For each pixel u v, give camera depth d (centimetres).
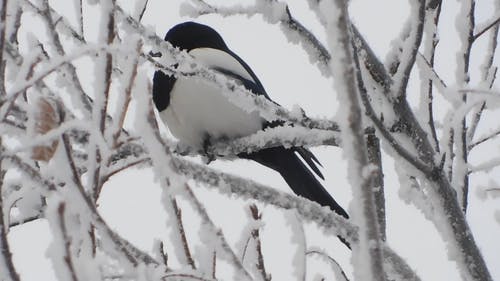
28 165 399
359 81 633
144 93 422
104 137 436
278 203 642
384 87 736
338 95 410
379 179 797
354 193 417
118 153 608
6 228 405
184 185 441
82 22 691
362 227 419
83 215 407
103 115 437
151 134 423
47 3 585
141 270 432
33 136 394
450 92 791
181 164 614
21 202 625
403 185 843
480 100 661
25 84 400
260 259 607
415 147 739
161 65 639
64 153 397
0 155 388
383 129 671
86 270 386
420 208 831
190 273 470
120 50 425
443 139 797
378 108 752
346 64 406
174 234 578
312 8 694
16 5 537
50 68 406
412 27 723
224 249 462
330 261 706
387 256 644
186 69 664
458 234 715
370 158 803
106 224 416
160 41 659
